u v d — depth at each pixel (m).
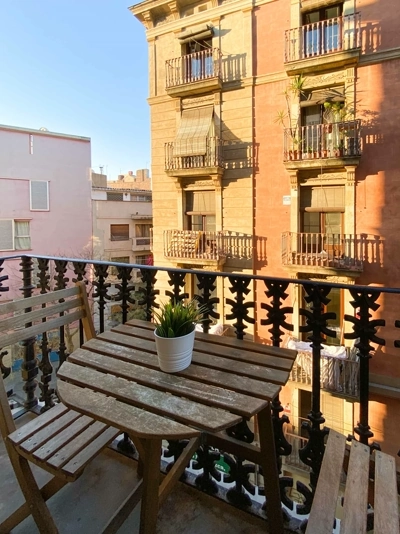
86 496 1.59
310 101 7.42
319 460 1.53
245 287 1.68
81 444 1.17
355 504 1.02
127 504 1.26
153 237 9.57
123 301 2.06
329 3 7.06
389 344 6.80
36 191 13.15
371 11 6.73
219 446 1.44
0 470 1.74
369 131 6.89
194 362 1.33
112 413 0.98
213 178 8.38
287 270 7.57
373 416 6.99
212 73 8.32
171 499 1.57
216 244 8.52
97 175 19.45
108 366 1.29
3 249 12.45
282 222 7.89
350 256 7.15
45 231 13.48
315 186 7.57
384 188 6.86
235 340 1.58
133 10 8.94
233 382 1.16
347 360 6.27
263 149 7.97
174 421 0.95
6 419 1.33
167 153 8.96
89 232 14.84
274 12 7.59
